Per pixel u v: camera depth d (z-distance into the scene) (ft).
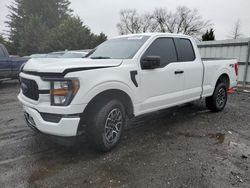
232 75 20.42
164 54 14.53
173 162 10.85
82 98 10.25
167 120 17.33
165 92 14.40
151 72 13.33
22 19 155.43
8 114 18.80
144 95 13.15
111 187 8.94
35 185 9.02
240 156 11.54
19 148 12.21
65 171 10.02
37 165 10.50
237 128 15.69
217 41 36.11
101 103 11.39
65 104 10.08
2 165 10.45
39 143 12.85
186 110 20.26
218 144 12.98
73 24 107.76
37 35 121.08
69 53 35.40
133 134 14.38
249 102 23.98
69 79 10.02
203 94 17.57
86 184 9.11
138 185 9.07
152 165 10.57
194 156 11.48
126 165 10.55
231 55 34.50
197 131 15.02
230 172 10.03
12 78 34.45
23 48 122.52
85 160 11.00
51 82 10.21
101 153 11.66
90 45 109.60
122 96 12.44
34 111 10.77
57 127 10.16
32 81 10.89
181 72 15.21
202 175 9.77
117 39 15.88
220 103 19.65
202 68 17.04
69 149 12.12
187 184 9.14
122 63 12.14
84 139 13.12
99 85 10.71
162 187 8.96
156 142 13.16
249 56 32.22
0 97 26.30
